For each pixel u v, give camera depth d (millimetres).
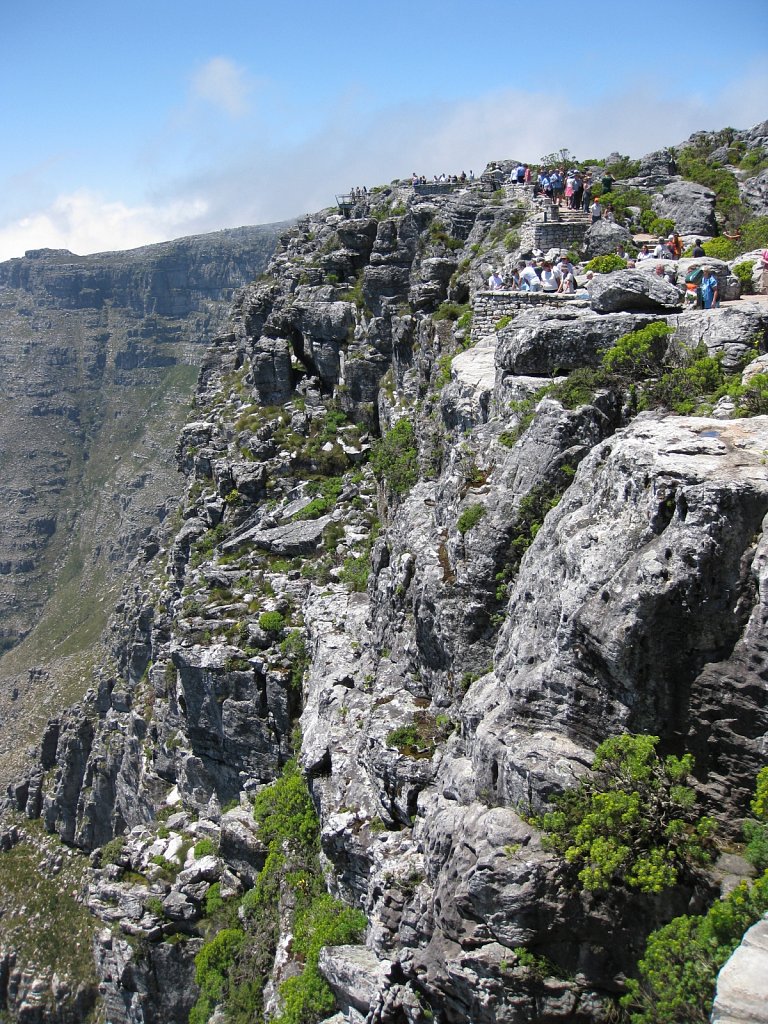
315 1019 31859
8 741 131375
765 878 17797
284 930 40031
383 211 84562
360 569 57625
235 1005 42094
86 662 143125
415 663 34594
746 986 15180
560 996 20406
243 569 65688
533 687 22500
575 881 20391
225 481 77750
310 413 79188
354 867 33594
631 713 20734
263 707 55219
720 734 19766
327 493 71312
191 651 58031
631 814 19531
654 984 18484
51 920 82688
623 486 21531
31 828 95250
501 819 21641
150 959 52875
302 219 112188
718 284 33500
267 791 49594
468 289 62906
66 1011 75688
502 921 20891
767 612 19016
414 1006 23906
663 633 19984
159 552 102938
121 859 59781
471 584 29219
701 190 59312
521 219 63469
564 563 22438
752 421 22422
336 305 79125
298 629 56125
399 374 71312
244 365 97625
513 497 28500
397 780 30906
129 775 78188
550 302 42594
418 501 39094
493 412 33938
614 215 55062
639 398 27828
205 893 53375
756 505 19406
